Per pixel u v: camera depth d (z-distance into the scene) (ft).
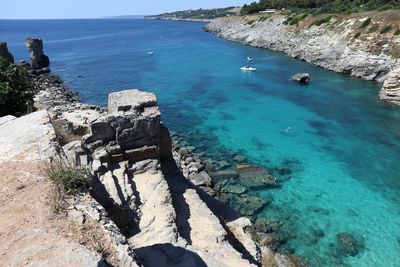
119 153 66.74
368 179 109.50
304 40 310.24
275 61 294.05
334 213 92.99
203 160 119.65
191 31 640.99
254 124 152.66
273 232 84.99
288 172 113.19
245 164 116.88
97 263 23.82
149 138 70.38
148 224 54.80
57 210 29.17
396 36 228.84
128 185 60.70
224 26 530.68
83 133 75.66
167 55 339.57
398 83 175.73
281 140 136.77
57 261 23.82
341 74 244.42
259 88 208.74
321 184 106.52
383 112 166.61
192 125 152.35
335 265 75.72
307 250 79.66
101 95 200.64
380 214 92.84
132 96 72.84
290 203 96.84
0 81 92.32
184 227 59.82
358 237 84.12
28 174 33.40
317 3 456.04
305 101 183.62
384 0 330.54
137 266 26.30
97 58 337.93
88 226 28.17
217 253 54.44
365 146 131.64
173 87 213.46
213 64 284.00
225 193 100.17
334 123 153.48
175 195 69.05
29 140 39.14
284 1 508.94
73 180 32.19
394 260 77.36
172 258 46.55
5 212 28.96
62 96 185.37
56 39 586.04
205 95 195.72
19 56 377.71
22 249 25.04
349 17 281.95
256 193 100.99
